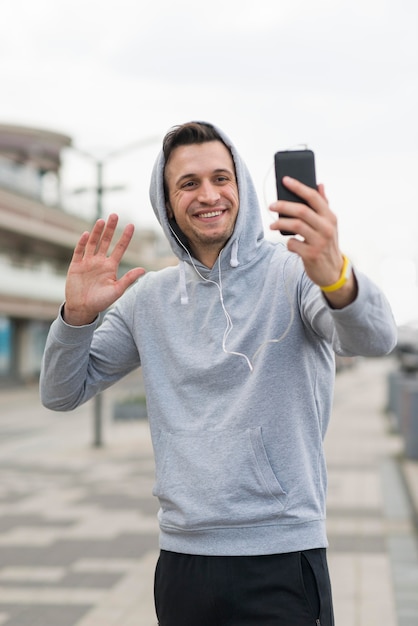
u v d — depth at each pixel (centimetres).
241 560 184
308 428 189
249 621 184
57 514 758
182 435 191
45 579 532
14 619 448
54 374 205
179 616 192
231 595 184
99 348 214
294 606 182
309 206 161
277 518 184
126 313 212
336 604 462
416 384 1216
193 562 188
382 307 164
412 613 442
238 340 189
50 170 3934
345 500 809
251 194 198
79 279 197
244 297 194
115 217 199
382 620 430
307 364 189
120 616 454
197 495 187
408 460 1098
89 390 217
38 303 3638
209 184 191
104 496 859
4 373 3747
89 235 199
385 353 169
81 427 1798
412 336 2950
